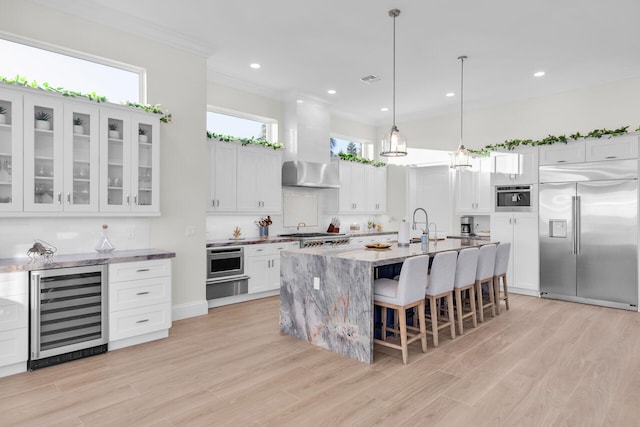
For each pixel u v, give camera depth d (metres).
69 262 3.04
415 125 7.46
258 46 4.43
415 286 3.18
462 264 3.79
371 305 3.08
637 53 4.54
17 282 2.83
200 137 4.44
